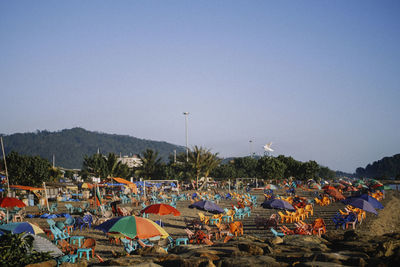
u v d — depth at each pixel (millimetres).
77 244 14789
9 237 9539
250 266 7340
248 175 99812
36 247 9914
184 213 28781
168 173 69000
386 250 8242
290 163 80125
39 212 28188
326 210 30719
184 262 8023
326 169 144000
